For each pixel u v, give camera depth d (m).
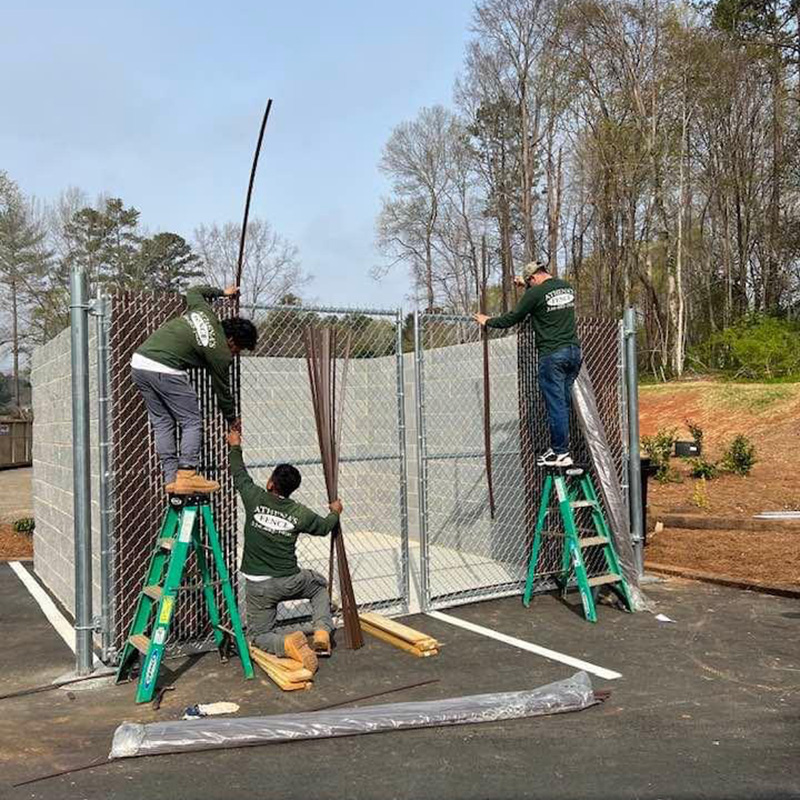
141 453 5.80
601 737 4.29
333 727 4.33
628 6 35.03
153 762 4.04
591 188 36.81
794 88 35.81
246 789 3.72
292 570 5.71
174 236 50.16
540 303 7.14
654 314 37.81
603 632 6.41
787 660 5.61
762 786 3.66
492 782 3.76
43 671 5.71
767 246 36.56
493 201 42.31
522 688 5.11
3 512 14.72
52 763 4.05
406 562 7.15
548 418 7.26
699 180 38.62
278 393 11.12
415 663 5.66
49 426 8.61
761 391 23.98
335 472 6.12
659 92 35.16
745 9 35.28
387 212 47.06
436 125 45.84
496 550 9.41
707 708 4.71
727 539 10.05
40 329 47.81
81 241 49.69
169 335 5.37
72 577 7.35
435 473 10.59
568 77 36.88
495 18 38.25
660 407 25.72
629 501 8.18
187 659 5.83
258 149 5.50
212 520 5.44
